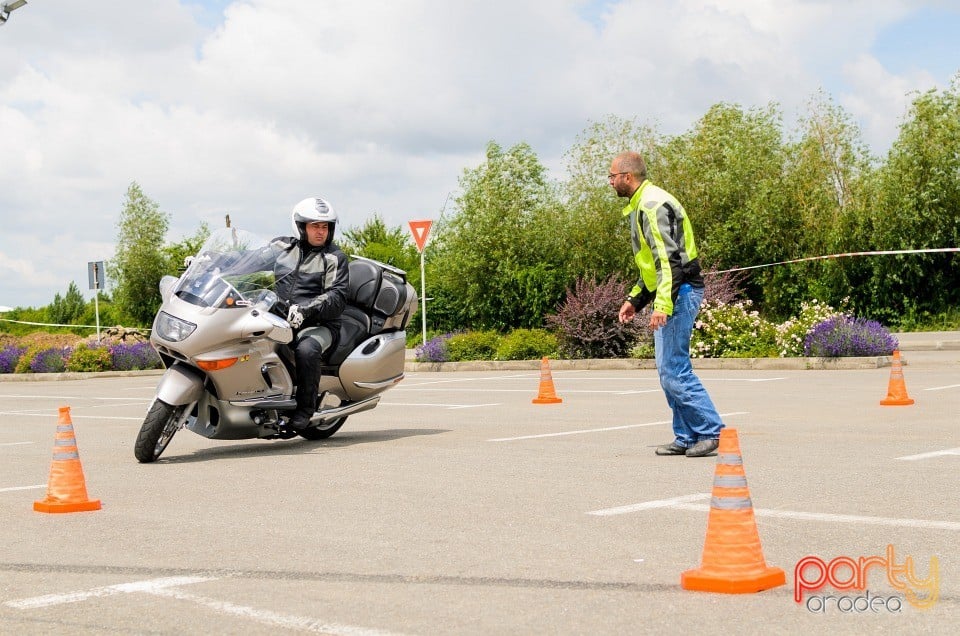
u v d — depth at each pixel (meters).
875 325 20.27
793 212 30.34
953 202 29.08
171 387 9.87
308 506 7.34
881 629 4.27
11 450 11.64
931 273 29.31
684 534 6.08
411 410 14.41
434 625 4.47
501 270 31.19
